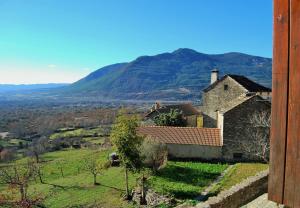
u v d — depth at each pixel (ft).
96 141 342.23
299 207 11.77
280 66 12.29
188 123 209.67
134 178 137.90
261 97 141.69
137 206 112.37
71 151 289.33
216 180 121.29
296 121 11.80
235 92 174.70
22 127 480.23
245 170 128.88
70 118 581.94
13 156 293.64
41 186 161.79
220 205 42.98
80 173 180.86
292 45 11.85
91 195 130.93
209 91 182.39
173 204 104.22
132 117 128.16
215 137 151.43
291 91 11.93
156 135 154.92
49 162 226.79
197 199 103.45
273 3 12.50
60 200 133.80
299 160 11.74
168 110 205.87
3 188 155.53
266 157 142.00
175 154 150.92
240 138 144.56
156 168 135.44
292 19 11.82
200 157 148.97
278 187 12.50
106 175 153.69
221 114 149.28
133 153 121.90
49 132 436.76
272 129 12.69
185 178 125.08
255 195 52.16
